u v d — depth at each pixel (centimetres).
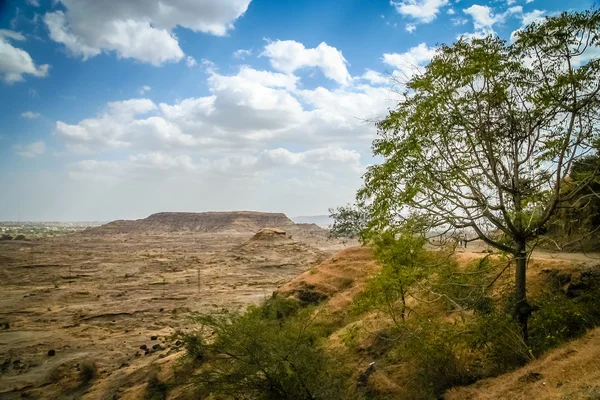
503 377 1166
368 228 1409
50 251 14250
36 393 3048
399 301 1777
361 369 1642
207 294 6956
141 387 2395
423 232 1345
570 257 1780
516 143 1321
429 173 1317
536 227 1288
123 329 5003
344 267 3017
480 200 1313
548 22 1255
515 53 1316
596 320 1234
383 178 1318
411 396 1356
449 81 1295
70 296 6931
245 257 11194
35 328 5012
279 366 1288
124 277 9006
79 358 3834
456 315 1634
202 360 1430
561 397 870
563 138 1262
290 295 2883
